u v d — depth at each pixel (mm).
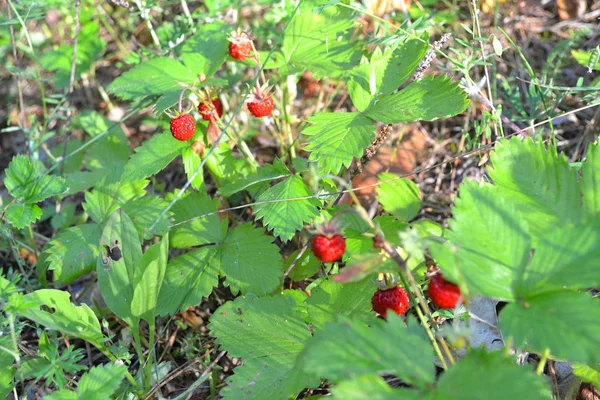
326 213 287
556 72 391
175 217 322
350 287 260
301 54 340
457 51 307
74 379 297
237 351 249
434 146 414
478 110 415
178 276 297
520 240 192
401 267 197
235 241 303
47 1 458
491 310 281
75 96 496
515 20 450
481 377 164
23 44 505
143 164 315
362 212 201
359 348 170
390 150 388
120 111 481
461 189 201
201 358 306
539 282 184
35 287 340
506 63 432
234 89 422
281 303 265
